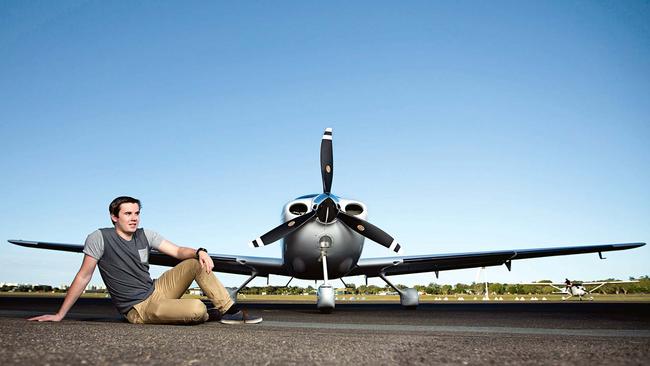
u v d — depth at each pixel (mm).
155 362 1593
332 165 9875
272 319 6199
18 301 14016
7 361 1496
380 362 1725
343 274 10438
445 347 2256
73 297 3926
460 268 13039
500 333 3621
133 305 3965
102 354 1745
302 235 9547
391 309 10516
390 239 9555
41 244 11859
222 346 2148
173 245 4309
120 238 4004
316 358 1809
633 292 51125
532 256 12000
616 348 2197
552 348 2205
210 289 4328
